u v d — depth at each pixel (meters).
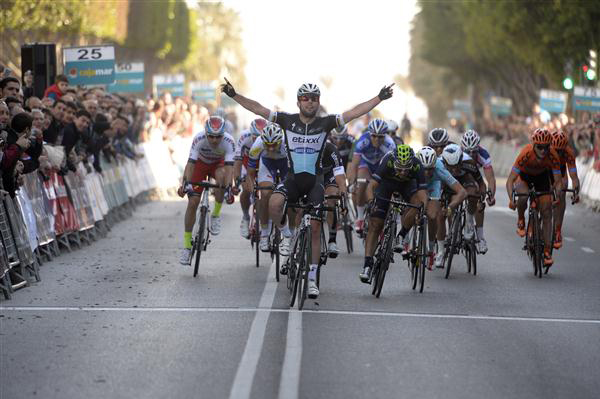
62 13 68.94
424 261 22.86
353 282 24.38
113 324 18.44
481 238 26.80
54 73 36.69
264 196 23.98
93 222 33.06
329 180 22.45
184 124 59.44
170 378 14.47
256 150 24.48
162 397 13.50
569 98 79.62
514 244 33.22
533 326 18.95
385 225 23.94
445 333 18.08
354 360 15.74
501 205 49.91
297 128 21.12
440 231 25.83
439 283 24.58
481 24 94.69
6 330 17.88
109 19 73.38
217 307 20.33
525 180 26.27
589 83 72.56
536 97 109.31
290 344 16.80
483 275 26.14
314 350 16.39
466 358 16.06
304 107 21.09
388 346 16.83
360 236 30.28
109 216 37.66
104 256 28.81
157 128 53.81
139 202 48.56
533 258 26.20
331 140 32.44
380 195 22.56
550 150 25.55
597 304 21.66
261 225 24.41
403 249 23.91
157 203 49.44
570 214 46.19
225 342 16.91
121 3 85.00
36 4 67.06
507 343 17.33
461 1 111.50
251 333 17.67
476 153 26.67
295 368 15.11
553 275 26.22
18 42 73.31
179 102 59.19
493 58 109.50
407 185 22.94
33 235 25.48
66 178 30.25
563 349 16.95
